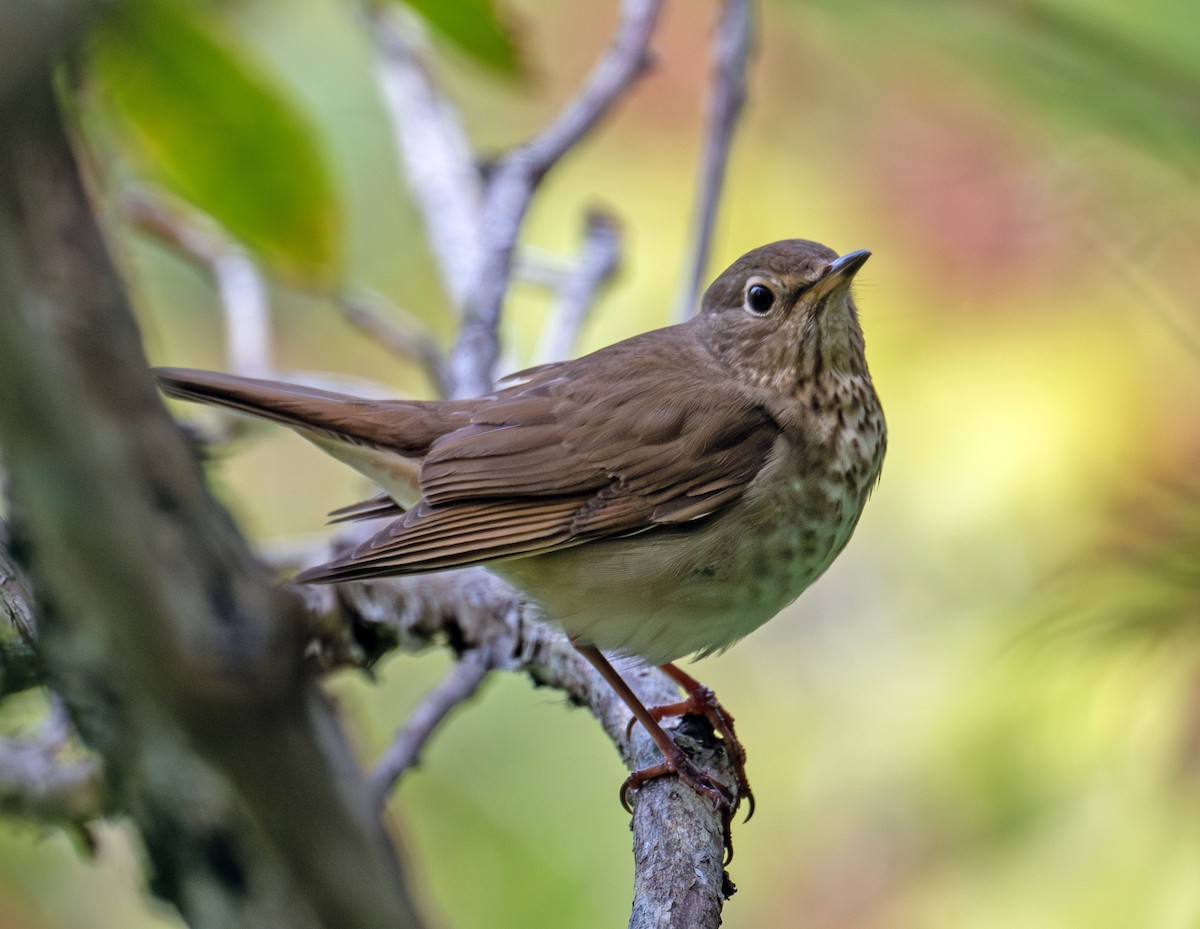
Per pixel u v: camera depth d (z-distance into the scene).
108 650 3.49
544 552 8.46
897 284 12.05
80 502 3.35
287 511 14.03
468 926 12.12
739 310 9.05
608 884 12.25
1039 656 9.81
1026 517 11.44
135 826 3.72
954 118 11.98
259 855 3.71
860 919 11.38
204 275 13.96
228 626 3.53
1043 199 11.57
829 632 12.55
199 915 3.75
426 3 7.70
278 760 3.62
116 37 6.90
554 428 8.77
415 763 8.29
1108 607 9.26
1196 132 8.06
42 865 11.39
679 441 8.56
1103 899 10.03
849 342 8.77
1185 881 9.88
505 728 12.63
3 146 3.08
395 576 7.85
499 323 10.41
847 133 12.65
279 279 11.59
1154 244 11.20
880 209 12.23
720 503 8.48
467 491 8.59
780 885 11.86
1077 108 8.14
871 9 8.35
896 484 11.81
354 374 14.73
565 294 11.58
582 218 12.76
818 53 12.60
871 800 11.60
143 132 8.01
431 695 8.57
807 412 8.67
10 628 4.43
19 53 2.76
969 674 11.21
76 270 3.23
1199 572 9.05
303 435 9.09
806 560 8.69
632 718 8.33
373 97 14.02
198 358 14.06
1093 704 9.95
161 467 3.43
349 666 8.52
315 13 14.06
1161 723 9.79
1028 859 10.31
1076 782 10.22
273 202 8.57
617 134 13.65
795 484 8.55
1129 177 11.08
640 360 9.16
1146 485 9.73
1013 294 11.80
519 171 11.02
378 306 12.92
